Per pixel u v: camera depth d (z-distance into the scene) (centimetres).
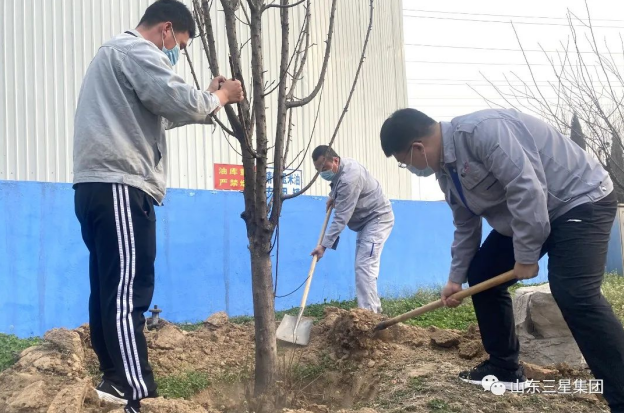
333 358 484
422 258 1109
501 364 389
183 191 822
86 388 333
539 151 336
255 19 359
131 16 1045
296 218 929
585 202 329
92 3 1023
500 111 347
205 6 360
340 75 1231
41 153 979
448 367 430
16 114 973
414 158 354
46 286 708
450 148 346
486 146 329
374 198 652
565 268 323
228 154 1095
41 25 993
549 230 322
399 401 375
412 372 421
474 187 349
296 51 407
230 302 852
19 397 347
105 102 322
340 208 629
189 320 814
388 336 500
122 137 320
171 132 1055
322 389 459
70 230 730
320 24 1188
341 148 1223
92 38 1019
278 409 377
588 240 323
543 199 319
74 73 1005
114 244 316
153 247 332
